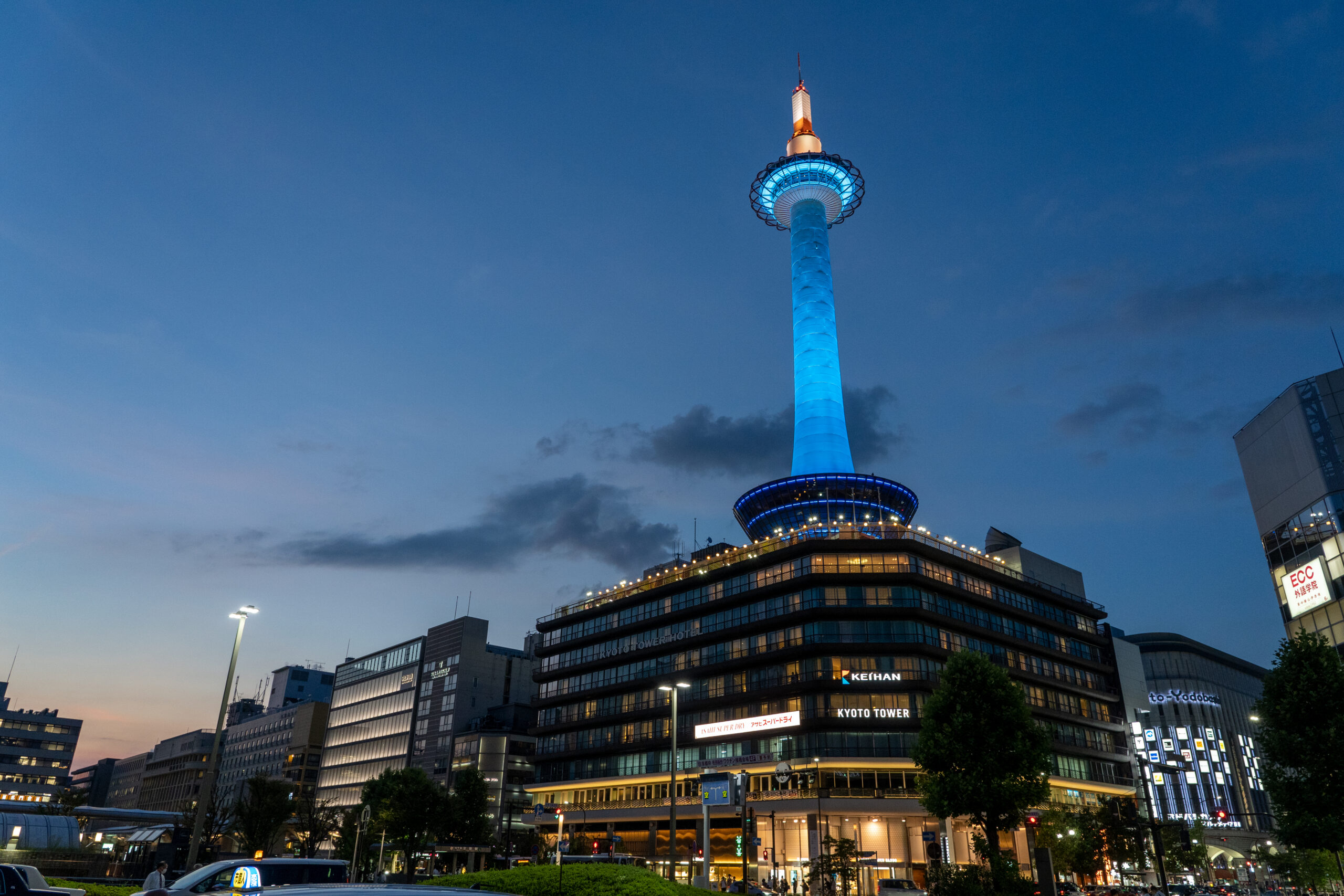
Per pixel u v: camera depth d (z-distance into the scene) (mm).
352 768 153000
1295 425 70625
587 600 109250
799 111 150375
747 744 81188
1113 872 81562
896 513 106625
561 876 24250
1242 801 169625
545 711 107375
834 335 120250
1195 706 173125
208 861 54625
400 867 100500
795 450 114812
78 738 195625
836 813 73062
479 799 87312
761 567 86938
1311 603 67750
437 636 145000
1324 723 40938
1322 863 77312
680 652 91938
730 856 79062
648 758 89688
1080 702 93875
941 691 48844
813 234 127938
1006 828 46188
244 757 192500
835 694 76312
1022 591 93750
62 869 56438
